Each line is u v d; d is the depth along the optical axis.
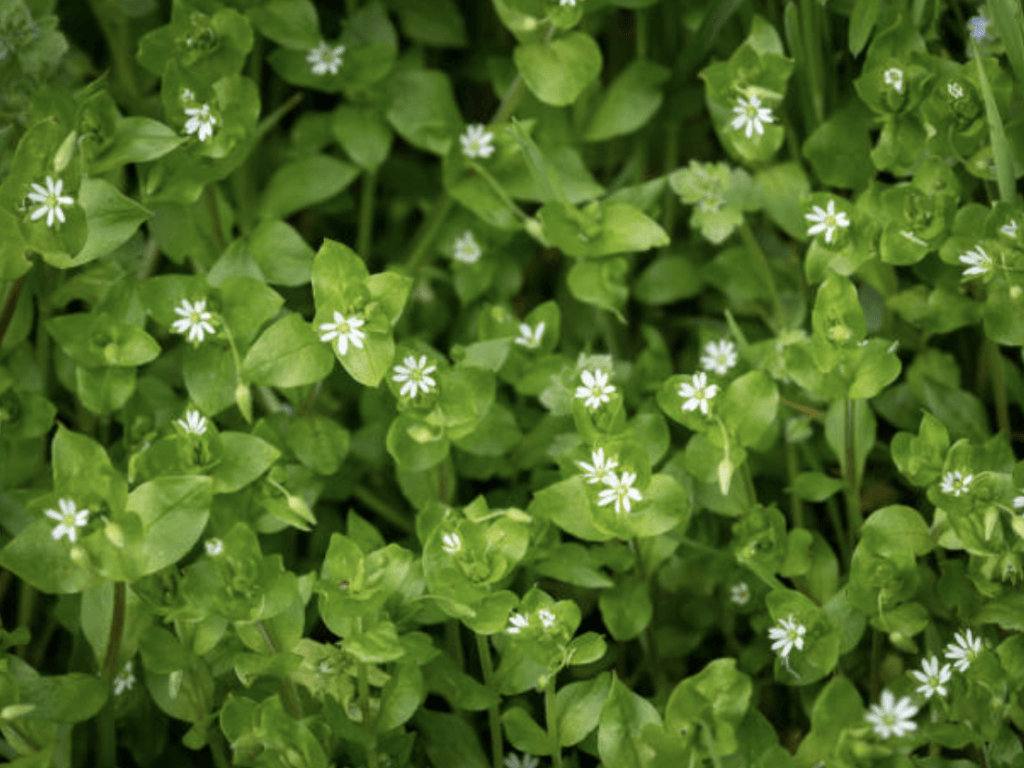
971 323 0.53
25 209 0.49
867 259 0.52
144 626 0.50
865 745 0.47
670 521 0.50
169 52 0.53
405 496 0.54
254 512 0.51
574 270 0.54
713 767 0.49
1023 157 0.52
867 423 0.52
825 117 0.56
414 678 0.49
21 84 0.53
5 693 0.49
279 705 0.48
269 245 0.53
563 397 0.53
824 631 0.50
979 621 0.50
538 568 0.52
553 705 0.49
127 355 0.51
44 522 0.48
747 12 0.56
